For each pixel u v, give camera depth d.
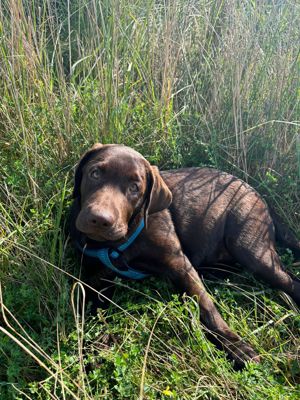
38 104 0.66
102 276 0.55
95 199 0.49
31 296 0.50
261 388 0.46
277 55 0.72
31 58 0.66
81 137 0.65
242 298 0.58
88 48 0.74
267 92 0.72
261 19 0.75
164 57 0.73
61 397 0.44
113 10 0.68
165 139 0.68
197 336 0.49
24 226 0.56
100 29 0.74
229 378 0.47
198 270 0.61
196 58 0.77
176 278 0.55
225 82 0.73
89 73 0.69
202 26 0.79
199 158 0.70
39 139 0.63
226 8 0.77
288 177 0.68
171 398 0.45
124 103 0.66
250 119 0.72
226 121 0.72
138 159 0.53
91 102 0.66
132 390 0.45
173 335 0.51
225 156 0.70
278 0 0.75
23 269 0.52
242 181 0.64
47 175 0.61
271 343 0.53
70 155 0.64
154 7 0.78
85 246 0.52
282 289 0.59
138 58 0.73
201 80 0.76
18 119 0.63
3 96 0.65
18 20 0.66
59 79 0.69
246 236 0.59
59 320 0.48
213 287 0.59
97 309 0.50
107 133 0.65
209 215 0.60
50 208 0.56
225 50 0.74
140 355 0.48
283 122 0.67
